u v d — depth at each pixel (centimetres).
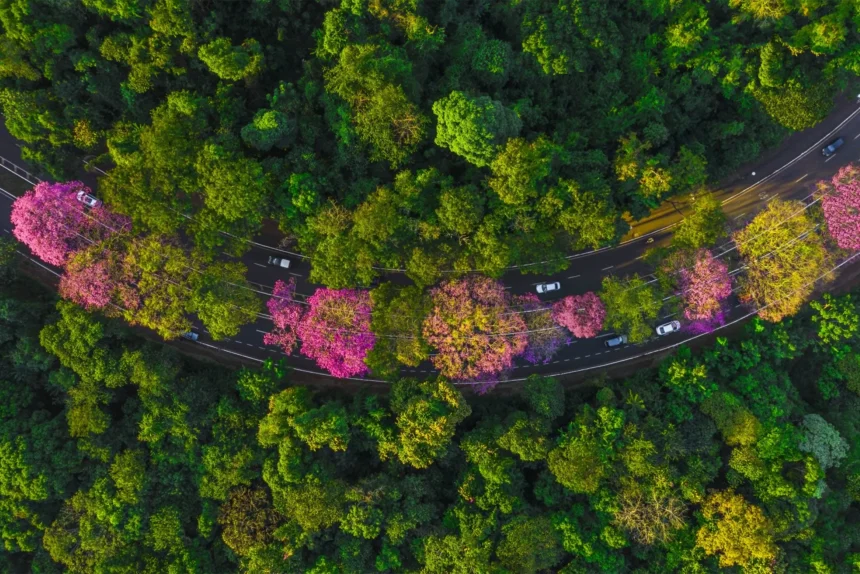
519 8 6122
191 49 5603
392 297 6169
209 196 5622
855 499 6606
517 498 6169
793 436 6325
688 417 6462
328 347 6053
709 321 6738
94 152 6438
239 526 5950
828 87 6431
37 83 5847
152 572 5891
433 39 5853
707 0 6334
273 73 6359
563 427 6725
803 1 6084
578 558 6197
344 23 5678
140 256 5872
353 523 5909
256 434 6291
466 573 5775
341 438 5962
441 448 6053
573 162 6134
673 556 6178
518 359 7194
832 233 6256
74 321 5838
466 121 5278
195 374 6712
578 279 7219
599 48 6103
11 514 5803
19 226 5859
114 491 5906
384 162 5984
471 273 6241
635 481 6212
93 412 5922
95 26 5700
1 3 5234
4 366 6097
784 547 6281
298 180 5669
